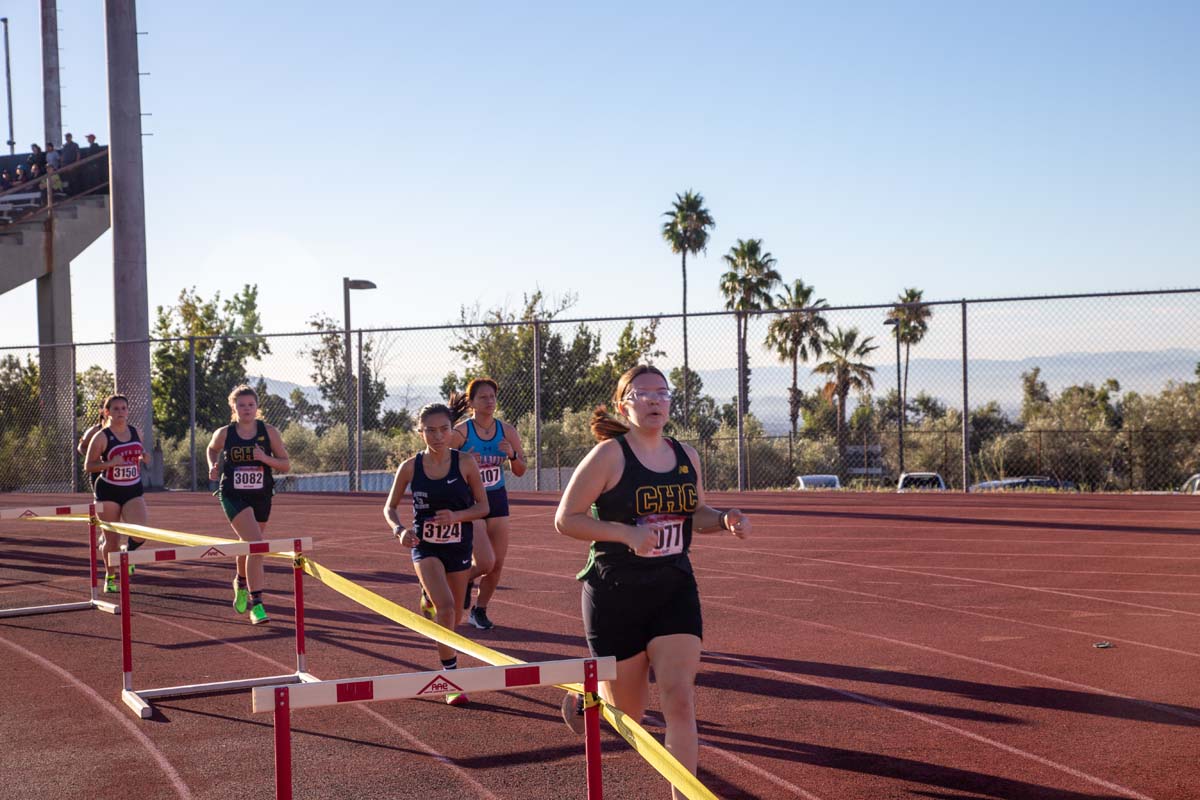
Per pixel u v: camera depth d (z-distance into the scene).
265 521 9.47
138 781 5.32
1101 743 5.61
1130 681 6.82
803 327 43.59
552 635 8.58
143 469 23.08
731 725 6.06
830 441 28.19
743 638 8.33
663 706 4.17
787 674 7.17
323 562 12.73
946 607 9.36
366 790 5.12
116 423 10.74
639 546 4.07
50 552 14.36
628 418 4.49
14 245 30.08
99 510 10.49
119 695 6.98
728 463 24.34
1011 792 4.93
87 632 9.10
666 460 4.41
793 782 5.12
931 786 5.03
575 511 4.27
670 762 3.06
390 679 3.32
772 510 16.86
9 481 25.22
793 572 11.36
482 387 8.55
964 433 18.75
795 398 25.31
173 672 7.62
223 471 9.35
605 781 5.19
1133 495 18.08
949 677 7.00
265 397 26.55
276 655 8.06
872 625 8.70
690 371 23.44
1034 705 6.32
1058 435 26.17
